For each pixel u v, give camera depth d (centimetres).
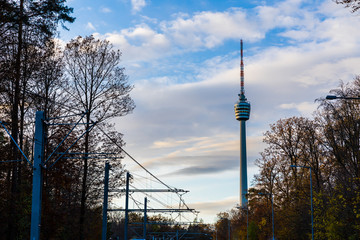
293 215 6131
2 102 3334
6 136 3606
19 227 3934
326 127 4891
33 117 3897
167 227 11188
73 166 4112
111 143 4244
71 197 4778
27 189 4069
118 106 4225
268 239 7769
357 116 4662
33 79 3547
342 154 4781
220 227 15675
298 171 6694
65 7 3059
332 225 4603
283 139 6931
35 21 3061
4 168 3309
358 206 4391
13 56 3175
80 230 4206
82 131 4141
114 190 4206
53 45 3566
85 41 4222
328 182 5597
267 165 7050
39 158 2266
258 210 8819
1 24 2842
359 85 4684
